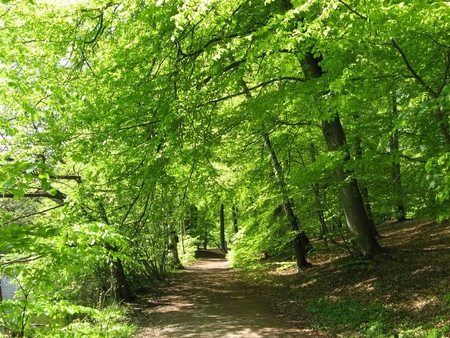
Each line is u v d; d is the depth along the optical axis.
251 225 16.83
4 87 5.79
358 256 12.48
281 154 15.08
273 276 17.17
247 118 10.47
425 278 9.88
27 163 2.84
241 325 10.23
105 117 9.05
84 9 8.70
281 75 12.30
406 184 10.95
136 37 9.45
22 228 2.94
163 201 10.88
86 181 9.48
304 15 7.50
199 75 9.75
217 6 7.95
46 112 6.05
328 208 14.54
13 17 8.33
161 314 12.61
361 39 5.84
